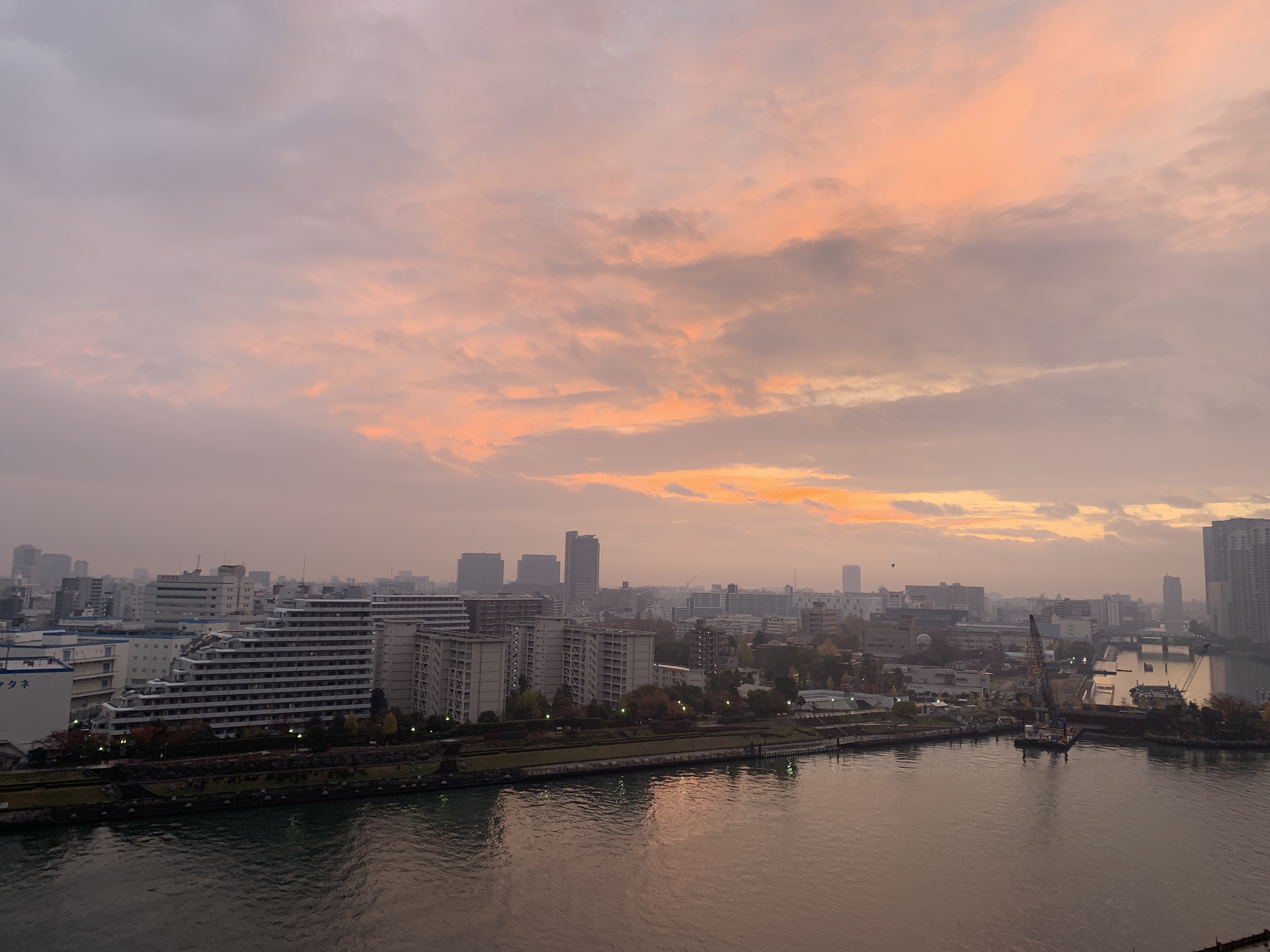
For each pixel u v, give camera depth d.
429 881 159.88
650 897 155.88
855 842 191.62
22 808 181.50
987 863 179.12
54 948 128.50
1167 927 147.50
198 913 141.88
